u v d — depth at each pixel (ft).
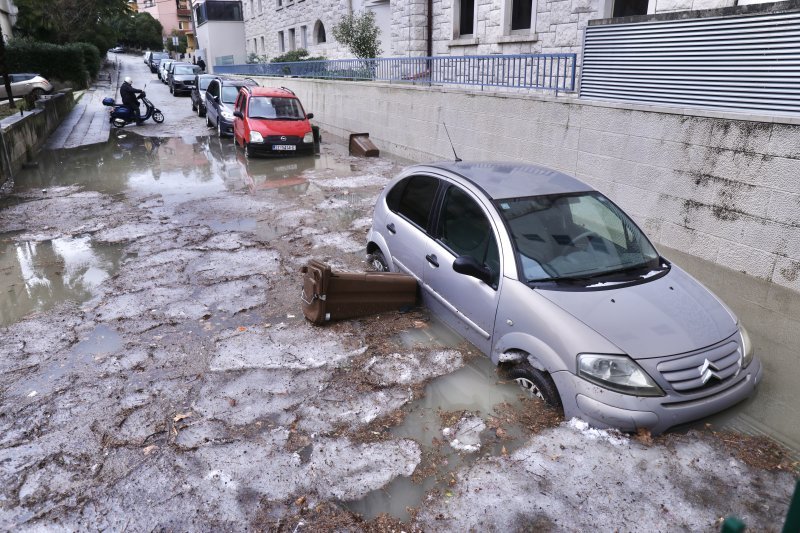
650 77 23.53
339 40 64.54
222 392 14.20
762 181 19.56
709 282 20.15
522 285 13.41
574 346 11.98
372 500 10.64
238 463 11.66
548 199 15.43
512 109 32.35
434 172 17.54
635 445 11.54
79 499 10.74
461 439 12.32
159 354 16.11
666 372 11.57
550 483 10.78
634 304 12.85
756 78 19.42
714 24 20.49
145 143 55.31
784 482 10.91
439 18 53.57
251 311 18.90
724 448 11.77
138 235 27.02
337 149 52.08
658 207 23.72
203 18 153.99
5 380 14.84
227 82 61.46
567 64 29.99
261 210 31.30
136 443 12.34
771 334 16.76
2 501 10.71
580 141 27.50
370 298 17.83
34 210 31.42
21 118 44.68
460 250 15.71
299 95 71.92
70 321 18.22
